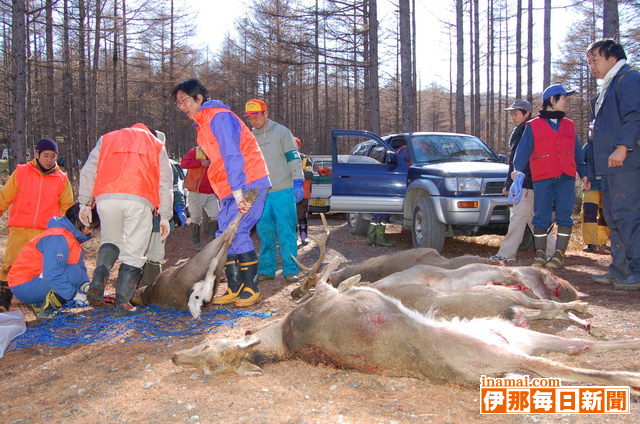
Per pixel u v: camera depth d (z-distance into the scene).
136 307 5.42
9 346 4.39
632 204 5.62
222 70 37.38
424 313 3.86
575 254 8.29
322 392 3.28
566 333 4.29
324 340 3.46
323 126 50.78
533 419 2.88
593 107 6.19
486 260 4.98
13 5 12.60
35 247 5.22
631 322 4.55
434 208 8.14
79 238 5.39
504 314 3.77
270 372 3.62
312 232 11.83
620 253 6.00
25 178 5.72
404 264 5.16
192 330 4.67
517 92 25.41
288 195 6.53
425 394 3.19
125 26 20.69
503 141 51.75
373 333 3.24
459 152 9.52
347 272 5.40
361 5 17.55
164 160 5.39
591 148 7.28
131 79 27.45
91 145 22.64
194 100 5.23
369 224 10.56
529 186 7.09
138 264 5.16
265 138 6.45
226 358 3.53
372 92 17.88
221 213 5.35
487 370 2.93
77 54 20.00
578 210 12.59
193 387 3.40
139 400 3.23
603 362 3.61
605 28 12.94
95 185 5.03
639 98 5.39
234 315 5.10
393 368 3.22
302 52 18.50
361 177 8.93
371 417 2.93
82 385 3.50
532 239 8.62
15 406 3.23
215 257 5.08
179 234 12.20
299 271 7.39
